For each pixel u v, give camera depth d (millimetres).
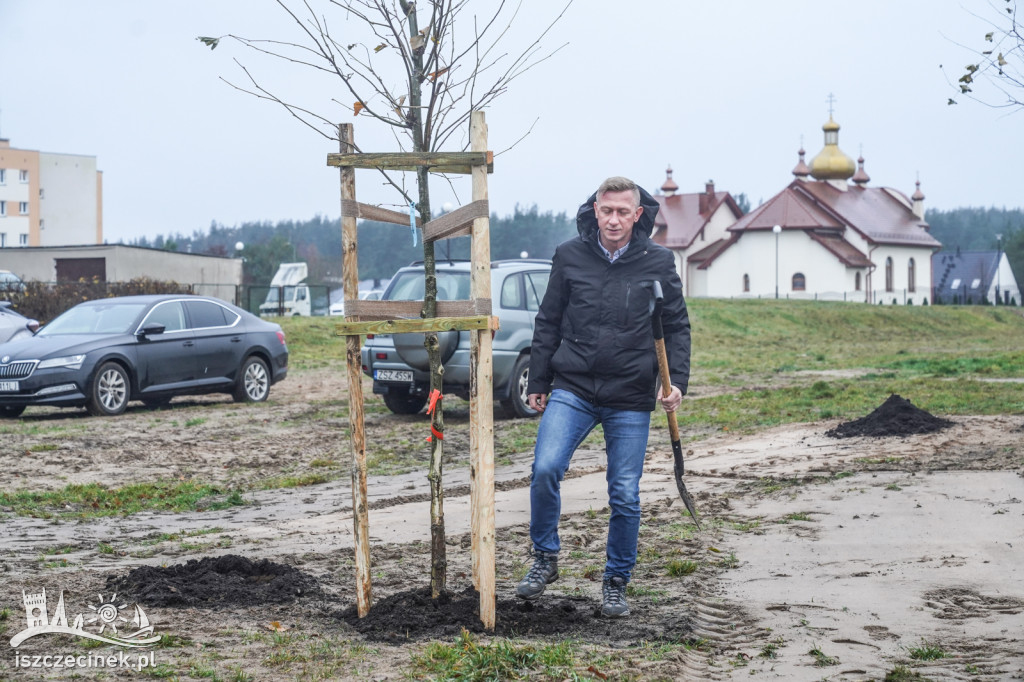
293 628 4590
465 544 6504
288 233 199000
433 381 4852
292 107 4660
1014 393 14914
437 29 4758
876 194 84562
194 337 15820
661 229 79375
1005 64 7883
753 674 4016
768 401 15352
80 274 44844
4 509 8266
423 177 4711
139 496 8953
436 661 4039
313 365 24297
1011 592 5172
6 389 14266
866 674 3996
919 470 8844
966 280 110188
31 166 102375
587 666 3971
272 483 9695
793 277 74438
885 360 26234
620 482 4875
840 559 5926
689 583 5426
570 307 4973
